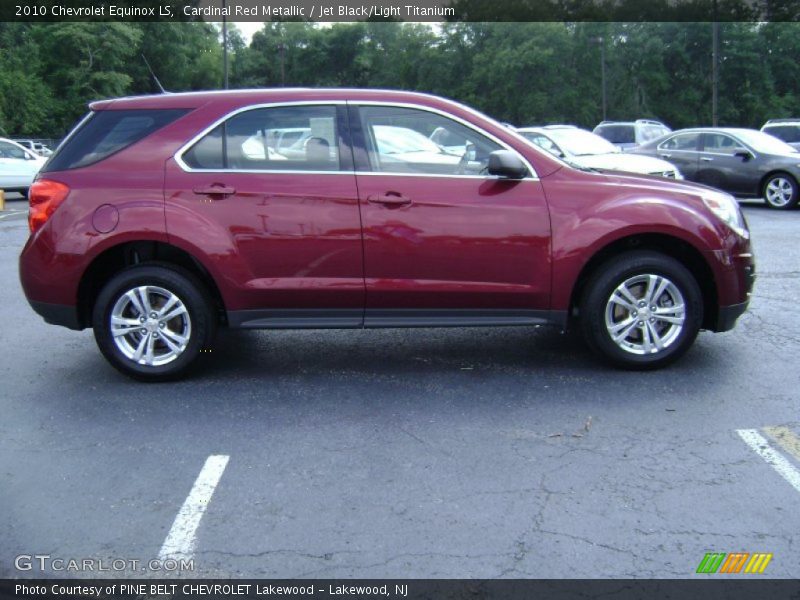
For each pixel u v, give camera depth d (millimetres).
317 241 5422
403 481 4086
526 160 5527
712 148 16344
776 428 4691
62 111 53562
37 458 4438
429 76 79500
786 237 11977
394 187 5430
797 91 78438
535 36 73125
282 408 5164
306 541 3529
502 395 5328
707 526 3602
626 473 4137
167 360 5629
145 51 60781
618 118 76062
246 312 5523
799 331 6742
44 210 5500
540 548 3441
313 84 96688
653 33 76312
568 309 5543
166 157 5488
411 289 5461
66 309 5555
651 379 5574
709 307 5809
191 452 4492
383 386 5566
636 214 5426
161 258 5879
